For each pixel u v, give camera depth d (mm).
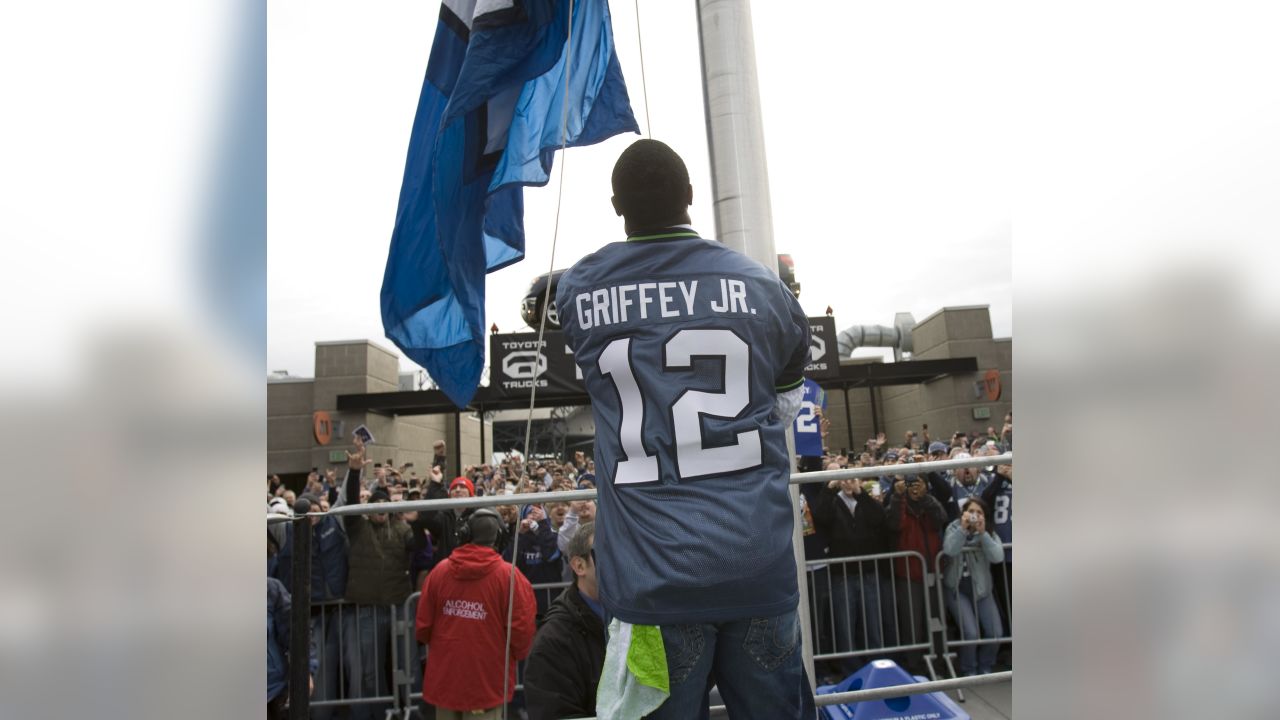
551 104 2820
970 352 16281
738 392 1501
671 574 1373
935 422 16531
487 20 2453
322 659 5742
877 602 6242
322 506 5902
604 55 2906
